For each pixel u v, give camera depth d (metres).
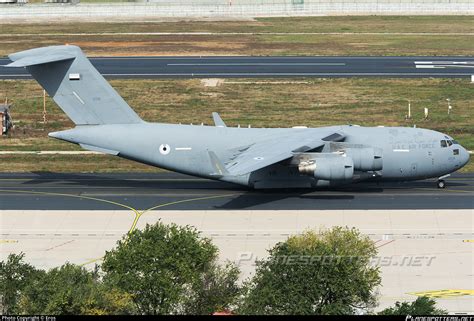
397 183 194.88
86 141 184.50
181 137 185.12
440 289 135.88
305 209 173.50
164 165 185.88
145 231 128.25
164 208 175.12
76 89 183.00
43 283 115.88
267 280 120.56
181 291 121.00
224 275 126.75
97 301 111.81
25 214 171.38
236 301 123.06
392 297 132.88
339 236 131.75
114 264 123.06
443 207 174.75
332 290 119.69
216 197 183.00
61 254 150.12
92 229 162.62
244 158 175.12
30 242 155.88
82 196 184.75
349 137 186.38
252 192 186.62
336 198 181.38
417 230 160.75
